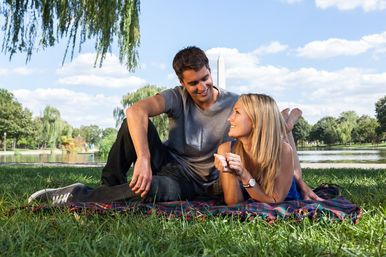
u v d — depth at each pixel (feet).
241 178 9.04
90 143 461.37
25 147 317.42
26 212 9.02
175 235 7.13
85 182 19.57
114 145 10.19
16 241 6.68
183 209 8.80
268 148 9.14
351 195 11.96
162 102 10.20
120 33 32.68
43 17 31.63
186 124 10.52
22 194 13.32
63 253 6.17
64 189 10.56
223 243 6.72
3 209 9.99
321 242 6.81
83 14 32.12
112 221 8.23
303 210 8.46
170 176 10.25
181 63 9.77
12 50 31.73
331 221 8.11
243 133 9.31
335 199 9.48
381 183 17.29
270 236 7.14
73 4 31.91
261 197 9.24
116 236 6.96
